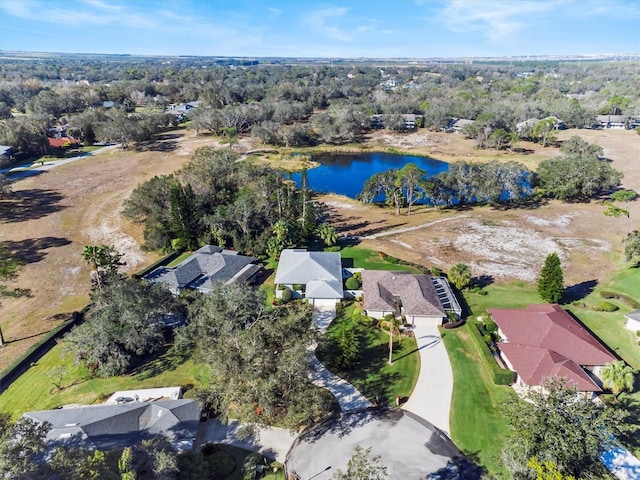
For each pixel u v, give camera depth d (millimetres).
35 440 24922
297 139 155500
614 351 44531
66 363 43781
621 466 30688
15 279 61469
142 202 77500
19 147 126875
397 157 143250
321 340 37969
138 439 31969
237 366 31953
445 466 31672
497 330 47906
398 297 53438
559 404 28547
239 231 71000
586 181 94000
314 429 35438
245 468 31094
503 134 141750
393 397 38844
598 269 64875
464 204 97438
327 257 62688
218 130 166375
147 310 43438
